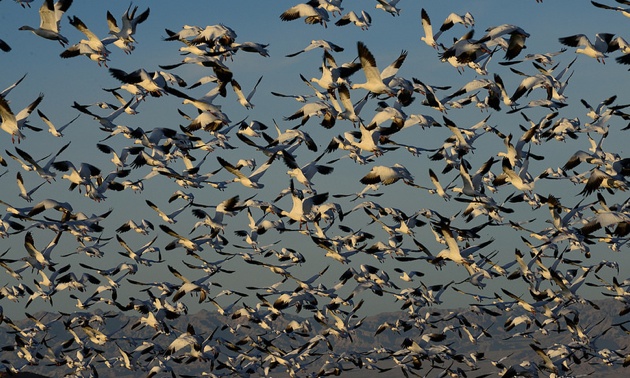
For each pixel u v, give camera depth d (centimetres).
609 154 3559
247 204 4122
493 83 3497
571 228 3588
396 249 4259
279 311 4294
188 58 3192
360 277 4212
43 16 2966
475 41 2933
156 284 4316
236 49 3180
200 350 3850
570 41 3161
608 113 3566
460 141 3491
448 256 3262
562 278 3984
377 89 2906
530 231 3838
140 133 3891
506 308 4184
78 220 4069
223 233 4144
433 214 4197
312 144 3328
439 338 4475
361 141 3288
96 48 3169
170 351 3853
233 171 3212
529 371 3844
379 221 4269
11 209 3909
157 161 4116
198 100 3195
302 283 4056
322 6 3412
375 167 3272
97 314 4491
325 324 4384
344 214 4253
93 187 3862
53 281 4384
